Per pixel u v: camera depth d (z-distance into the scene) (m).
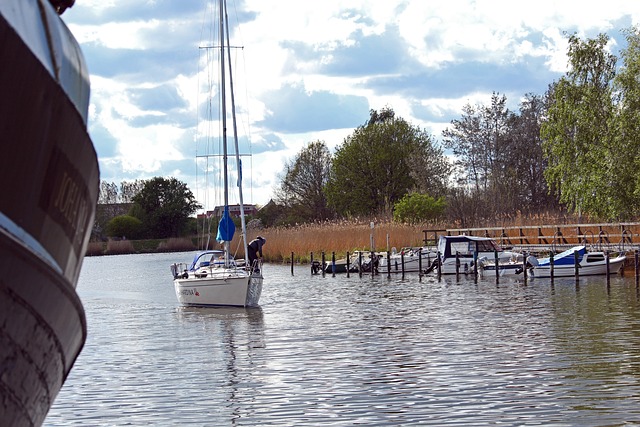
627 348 23.38
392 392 19.12
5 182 8.85
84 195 10.15
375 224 67.69
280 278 56.91
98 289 55.34
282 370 22.12
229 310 37.06
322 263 57.75
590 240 51.97
